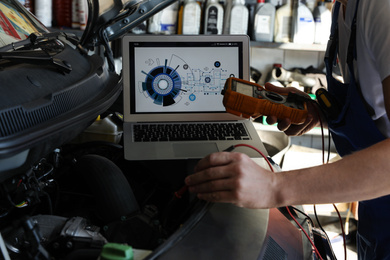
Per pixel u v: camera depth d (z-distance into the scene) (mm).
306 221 1087
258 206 777
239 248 805
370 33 955
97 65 1236
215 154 815
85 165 1036
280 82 3035
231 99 1178
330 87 1312
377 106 1082
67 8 2709
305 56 3195
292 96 1263
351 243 2699
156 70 1493
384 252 1204
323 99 1242
